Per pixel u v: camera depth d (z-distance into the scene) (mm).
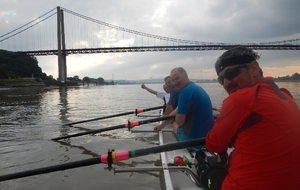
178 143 2619
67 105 14391
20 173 3014
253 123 1439
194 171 2889
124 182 3316
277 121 1384
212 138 1699
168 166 3014
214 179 2266
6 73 66062
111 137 5863
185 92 3375
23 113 10625
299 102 12508
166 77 7250
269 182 1379
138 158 4207
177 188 2559
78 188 3195
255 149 1428
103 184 3279
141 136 5898
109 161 2822
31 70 77000
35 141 5609
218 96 18000
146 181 3322
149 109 7520
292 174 1353
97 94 28500
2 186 3291
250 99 1446
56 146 5176
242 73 1606
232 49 1652
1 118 9172
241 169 1504
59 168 2959
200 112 3350
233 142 1647
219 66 1717
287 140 1368
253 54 1610
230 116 1531
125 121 8227
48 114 10258
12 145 5285
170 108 5297
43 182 3393
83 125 7594
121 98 20781
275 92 1513
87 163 2896
